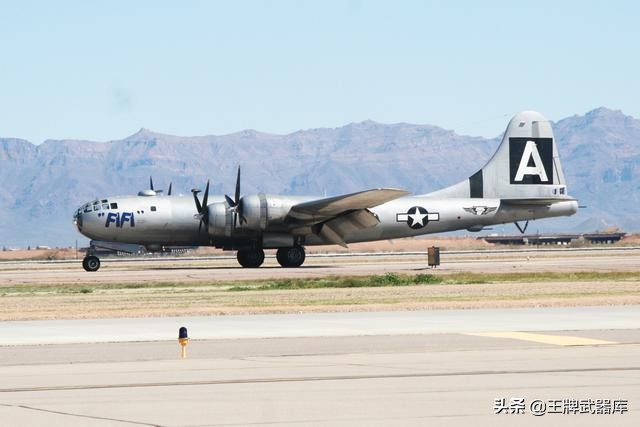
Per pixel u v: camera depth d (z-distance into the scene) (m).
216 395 51.31
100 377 57.12
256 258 191.88
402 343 70.94
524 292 123.06
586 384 53.25
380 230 195.12
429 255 188.62
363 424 44.59
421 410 47.22
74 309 103.19
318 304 107.25
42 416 46.53
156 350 68.62
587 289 127.38
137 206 184.75
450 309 98.75
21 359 64.62
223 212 183.00
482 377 55.59
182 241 189.12
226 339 74.31
